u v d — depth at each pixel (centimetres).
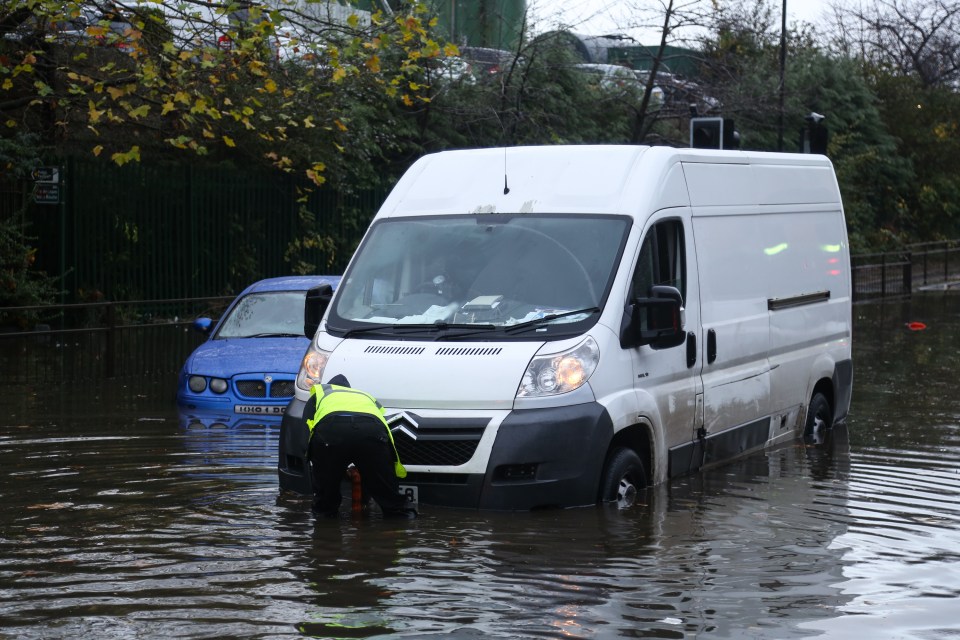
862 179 4650
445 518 850
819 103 4400
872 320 2745
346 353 916
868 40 6775
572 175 991
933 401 1540
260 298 1547
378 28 1742
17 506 905
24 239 2155
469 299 930
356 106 2605
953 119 5128
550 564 745
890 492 990
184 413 1380
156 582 704
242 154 2555
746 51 3575
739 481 1020
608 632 619
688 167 1045
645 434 948
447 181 1023
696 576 727
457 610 652
